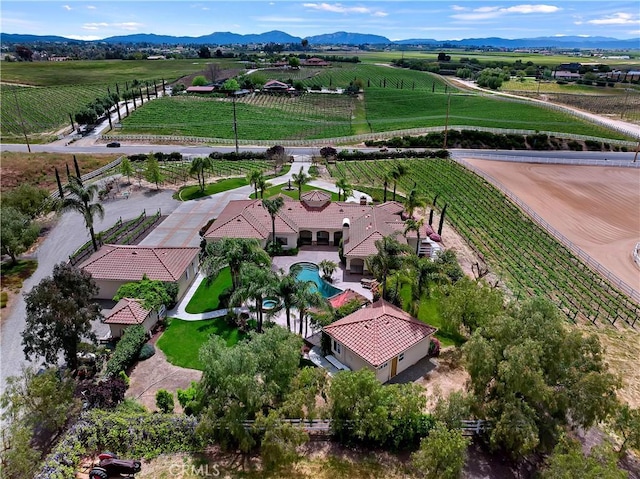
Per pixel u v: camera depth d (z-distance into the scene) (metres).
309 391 29.66
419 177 95.94
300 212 64.25
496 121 150.62
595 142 126.06
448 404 30.52
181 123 149.00
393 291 44.97
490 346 30.33
